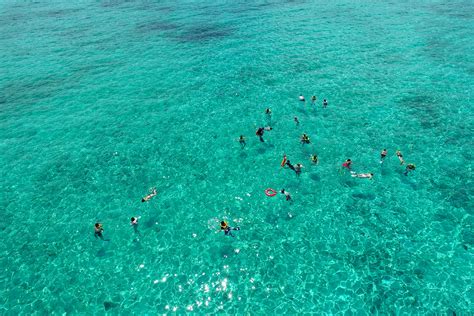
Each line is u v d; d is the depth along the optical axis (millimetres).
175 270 17469
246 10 59406
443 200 20312
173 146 26594
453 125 26500
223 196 21781
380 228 18922
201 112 30609
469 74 33375
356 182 22047
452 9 52500
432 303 15164
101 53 43938
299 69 36750
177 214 20688
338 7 57594
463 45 39531
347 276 16609
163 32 50594
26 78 37875
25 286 17031
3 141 27938
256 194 21734
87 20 57812
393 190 21266
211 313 15500
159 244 18875
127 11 62625
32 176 24297
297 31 47594
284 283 16531
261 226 19594
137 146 26797
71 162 25453
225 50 43031
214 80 35938
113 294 16484
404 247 17766
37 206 21828
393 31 45031
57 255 18562
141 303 16031
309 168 23438
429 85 32031
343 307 15336
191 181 23156
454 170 22359
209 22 54062
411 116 27875
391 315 14883
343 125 27453
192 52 43094
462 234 18188
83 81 36906
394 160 23547
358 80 33719
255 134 27250
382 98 30516
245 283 16656
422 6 55062
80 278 17297
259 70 37312
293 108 30125
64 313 15750
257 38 46219
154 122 29594
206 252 18297
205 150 25984
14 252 18844
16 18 60344
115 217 20734
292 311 15328
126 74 38156
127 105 32250
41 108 32312
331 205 20578
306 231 19094
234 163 24484
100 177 23938
